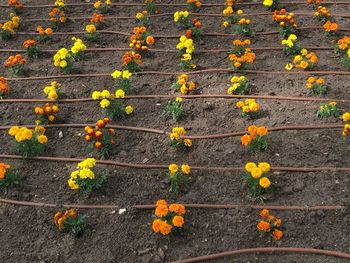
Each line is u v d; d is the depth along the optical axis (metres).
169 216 1.12
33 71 1.73
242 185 1.24
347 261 1.04
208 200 1.21
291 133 1.39
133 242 1.11
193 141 1.39
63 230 1.14
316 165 1.28
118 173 1.30
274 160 1.30
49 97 1.53
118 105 1.49
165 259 1.08
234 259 1.07
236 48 1.71
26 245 1.12
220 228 1.14
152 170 1.31
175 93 1.58
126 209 1.18
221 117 1.47
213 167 1.29
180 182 1.25
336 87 1.56
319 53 1.74
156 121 1.47
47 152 1.38
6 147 1.40
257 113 1.47
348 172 1.25
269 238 1.10
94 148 1.37
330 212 1.15
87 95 1.60
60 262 1.08
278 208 1.17
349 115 1.34
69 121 1.49
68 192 1.25
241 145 1.36
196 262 1.07
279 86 1.58
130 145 1.39
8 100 1.58
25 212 1.20
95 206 1.20
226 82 1.62
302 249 1.07
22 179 1.29
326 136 1.37
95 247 1.11
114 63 1.75
